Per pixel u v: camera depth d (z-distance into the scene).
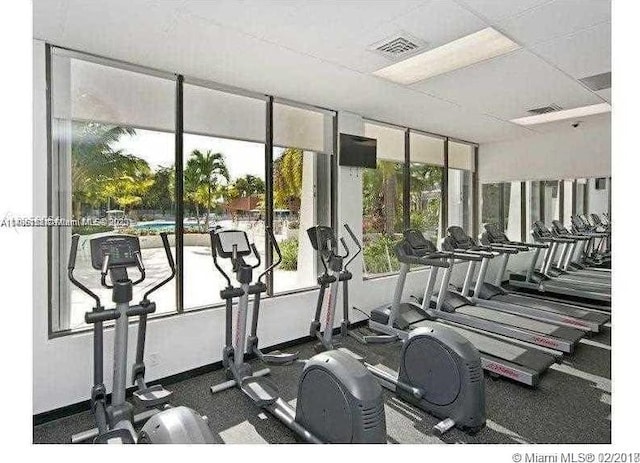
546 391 3.03
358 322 4.65
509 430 2.50
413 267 5.67
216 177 3.59
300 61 3.03
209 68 3.14
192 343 3.31
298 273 4.41
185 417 1.84
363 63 3.09
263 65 3.10
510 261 6.57
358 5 2.25
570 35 2.64
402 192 5.48
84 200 2.94
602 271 5.48
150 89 3.19
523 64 3.15
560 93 3.89
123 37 2.60
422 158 5.80
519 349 3.50
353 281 4.61
